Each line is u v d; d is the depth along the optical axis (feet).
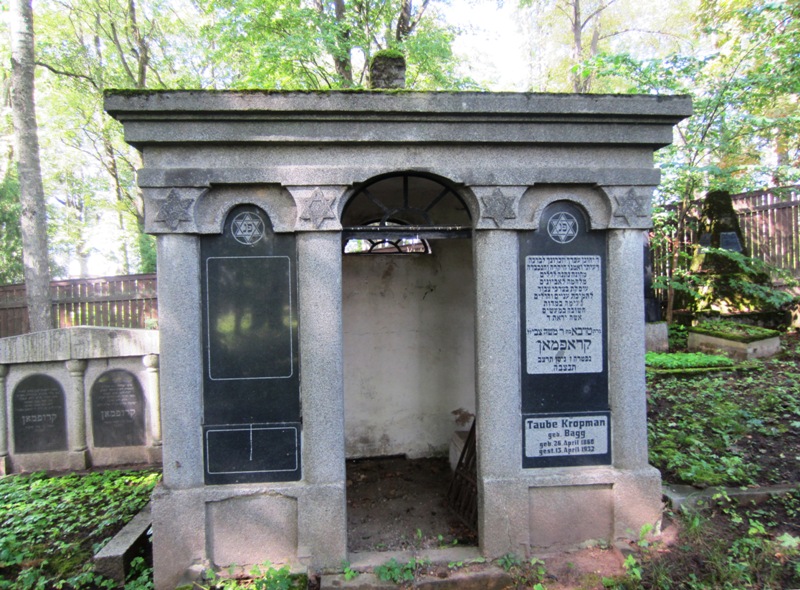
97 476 18.47
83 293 41.81
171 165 11.71
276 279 12.19
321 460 11.93
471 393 20.06
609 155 12.76
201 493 11.68
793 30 27.99
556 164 12.60
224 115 11.43
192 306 11.83
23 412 19.52
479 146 12.36
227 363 12.09
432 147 12.25
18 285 42.19
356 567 11.85
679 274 32.65
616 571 11.66
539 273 12.75
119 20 56.13
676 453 16.20
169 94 11.11
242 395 12.10
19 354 19.29
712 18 36.68
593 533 12.68
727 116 28.78
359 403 19.75
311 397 11.96
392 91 11.59
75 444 19.53
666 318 33.58
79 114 58.23
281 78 35.63
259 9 35.04
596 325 12.87
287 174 11.80
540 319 12.74
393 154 12.16
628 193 12.66
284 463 12.10
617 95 12.17
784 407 19.85
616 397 12.75
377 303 19.83
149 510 14.57
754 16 28.73
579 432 12.75
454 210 19.42
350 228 12.33
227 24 35.37
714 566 11.37
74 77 52.37
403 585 11.39
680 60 28.14
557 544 12.59
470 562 12.05
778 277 32.96
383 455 19.83
